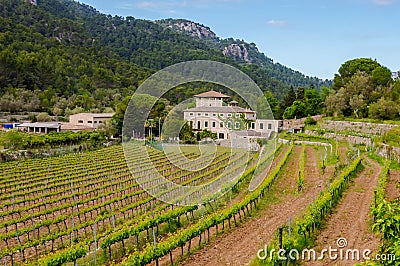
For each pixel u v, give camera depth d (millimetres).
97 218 20047
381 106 56438
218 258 14555
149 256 13461
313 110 79250
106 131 65750
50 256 14117
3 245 18125
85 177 35781
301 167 32938
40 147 54312
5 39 122875
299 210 20766
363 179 28672
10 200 27797
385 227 8734
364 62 85688
